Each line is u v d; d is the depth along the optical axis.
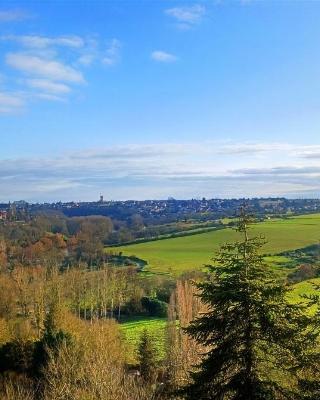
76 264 111.50
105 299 79.31
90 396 20.25
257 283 17.45
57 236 142.50
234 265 18.28
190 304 47.06
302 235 122.81
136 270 105.56
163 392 28.25
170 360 39.28
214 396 17.41
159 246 138.62
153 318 81.75
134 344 58.88
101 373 20.84
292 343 16.98
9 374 35.38
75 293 80.75
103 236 158.12
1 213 195.88
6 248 122.12
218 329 17.73
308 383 16.58
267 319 17.02
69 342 34.62
